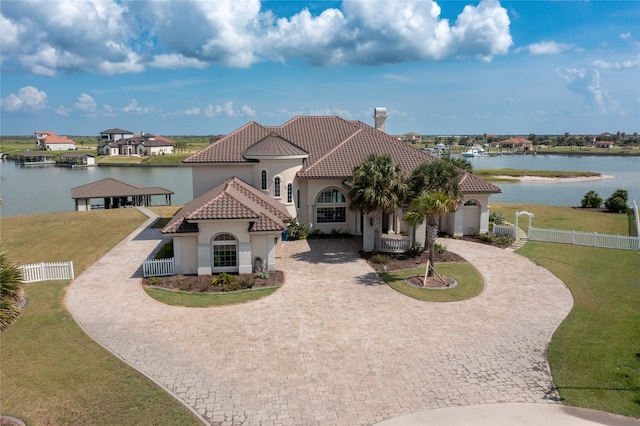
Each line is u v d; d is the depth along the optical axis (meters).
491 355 17.25
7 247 34.28
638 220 42.31
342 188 37.56
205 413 13.52
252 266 27.02
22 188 93.38
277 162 36.41
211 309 21.77
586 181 102.38
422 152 40.25
